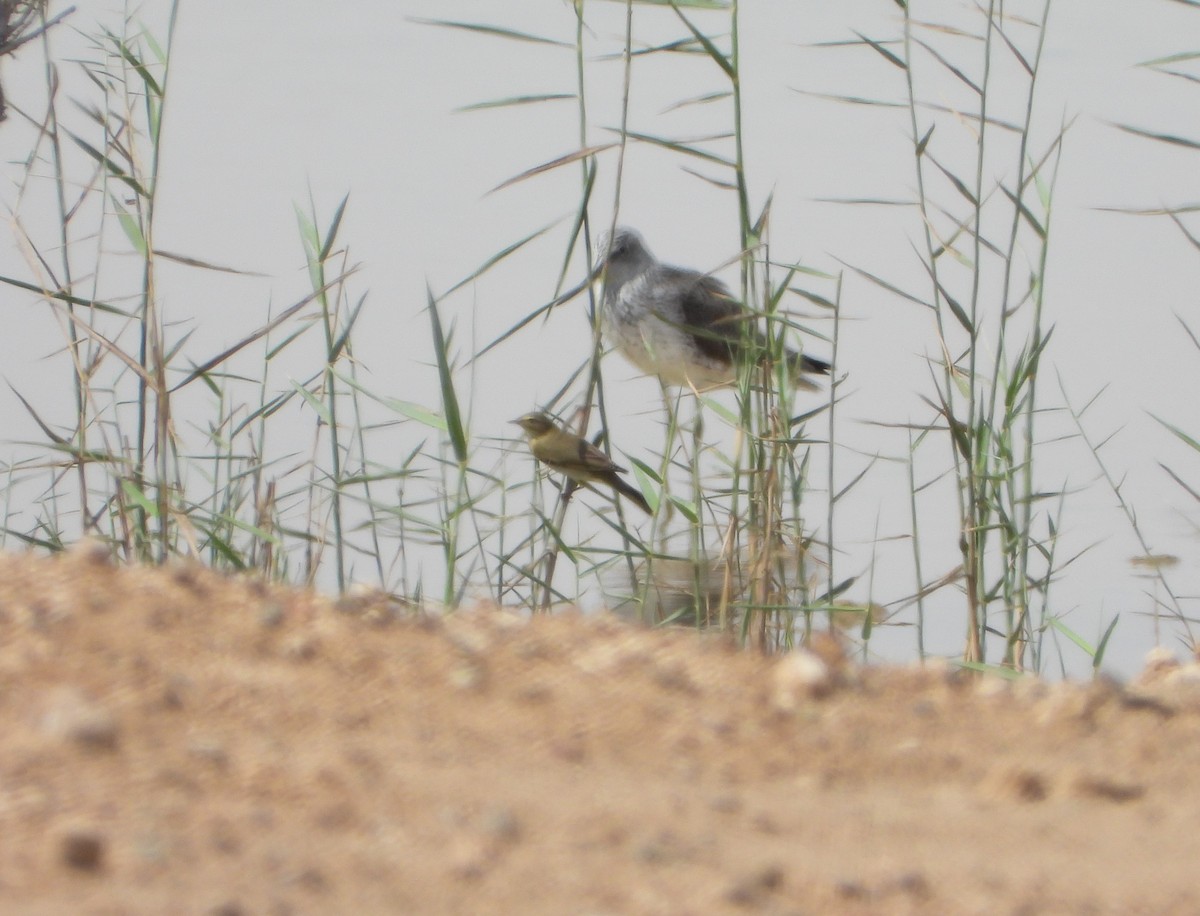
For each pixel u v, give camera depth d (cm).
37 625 855
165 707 786
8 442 1428
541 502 1516
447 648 909
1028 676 1278
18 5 1600
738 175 1501
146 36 1489
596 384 1582
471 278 1423
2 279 1440
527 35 1466
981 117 1477
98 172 1505
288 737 777
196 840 655
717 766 815
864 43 1500
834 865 687
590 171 1455
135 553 1377
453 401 1338
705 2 1487
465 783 742
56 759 707
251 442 1582
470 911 620
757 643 1399
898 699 927
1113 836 754
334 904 614
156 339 1375
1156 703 945
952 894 666
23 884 610
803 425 1527
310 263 1491
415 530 1454
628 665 915
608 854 679
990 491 1438
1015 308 1467
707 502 1565
